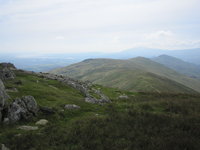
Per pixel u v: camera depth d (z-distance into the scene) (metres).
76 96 38.34
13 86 32.59
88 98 36.00
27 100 22.11
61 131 17.08
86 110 27.25
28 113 20.56
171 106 30.36
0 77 36.62
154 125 18.97
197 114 25.09
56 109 24.41
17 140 14.44
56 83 46.88
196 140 14.98
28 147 13.88
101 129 17.44
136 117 21.72
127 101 39.97
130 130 17.50
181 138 15.39
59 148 13.62
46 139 15.04
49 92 33.84
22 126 17.73
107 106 31.59
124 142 14.64
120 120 20.50
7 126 17.47
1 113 18.53
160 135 16.27
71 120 21.72
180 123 19.53
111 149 13.58
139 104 32.75
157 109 29.59
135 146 14.08
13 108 19.50
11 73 42.12
